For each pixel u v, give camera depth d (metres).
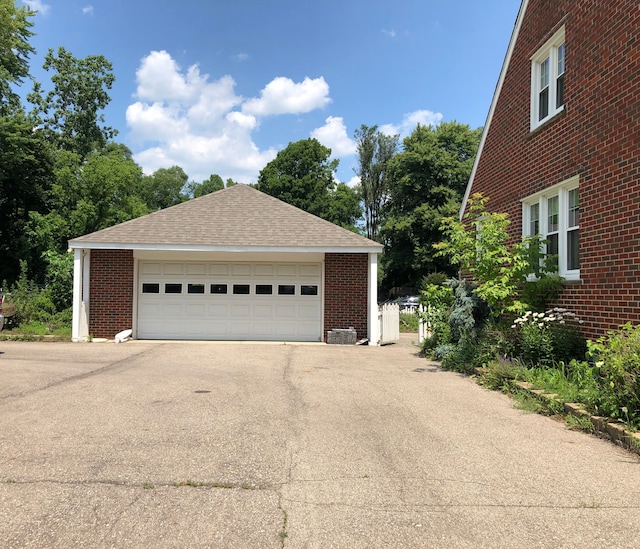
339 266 15.59
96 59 43.97
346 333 15.02
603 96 7.95
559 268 9.37
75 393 7.34
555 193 9.74
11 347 13.14
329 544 3.15
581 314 8.46
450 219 10.73
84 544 3.11
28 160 29.95
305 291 15.67
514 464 4.62
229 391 7.69
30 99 41.03
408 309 27.89
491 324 10.01
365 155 56.47
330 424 5.90
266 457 4.71
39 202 31.94
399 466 4.54
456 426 5.88
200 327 15.54
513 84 11.45
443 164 43.28
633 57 7.21
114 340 14.89
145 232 15.19
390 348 14.44
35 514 3.49
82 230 30.23
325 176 51.62
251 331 15.58
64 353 12.05
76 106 43.69
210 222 15.90
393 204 48.56
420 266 43.41
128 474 4.23
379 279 48.25
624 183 7.40
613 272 7.64
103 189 31.11
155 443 5.06
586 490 4.04
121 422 5.82
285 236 15.34
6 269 30.19
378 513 3.59
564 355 8.24
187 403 6.82
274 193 49.72
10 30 29.38
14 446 4.91
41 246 29.19
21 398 6.98
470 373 9.46
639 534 3.31
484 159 13.10
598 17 8.10
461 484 4.14
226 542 3.17
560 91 9.70
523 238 9.86
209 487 4.00
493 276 9.76
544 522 3.47
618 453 4.96
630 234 7.26
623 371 5.52
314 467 4.48
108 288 15.40
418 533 3.30
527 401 6.89
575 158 8.77
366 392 7.77
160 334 15.52
